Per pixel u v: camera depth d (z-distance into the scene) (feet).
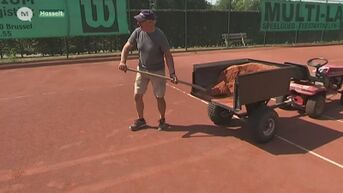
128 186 12.90
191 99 24.90
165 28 52.54
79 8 40.96
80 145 16.52
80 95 25.81
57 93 26.40
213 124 19.51
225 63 19.22
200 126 19.19
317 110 20.38
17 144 16.58
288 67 17.42
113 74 34.04
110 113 21.44
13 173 13.82
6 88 28.02
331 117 21.11
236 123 19.62
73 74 34.04
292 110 22.33
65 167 14.33
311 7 64.08
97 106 22.94
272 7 59.21
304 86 20.29
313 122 20.08
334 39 71.05
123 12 44.42
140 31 16.90
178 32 54.03
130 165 14.53
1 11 36.58
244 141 17.10
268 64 19.44
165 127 18.79
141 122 18.74
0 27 36.91
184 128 18.84
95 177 13.55
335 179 13.53
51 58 42.80
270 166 14.53
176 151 15.90
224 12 58.29
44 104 23.36
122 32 44.96
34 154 15.52
